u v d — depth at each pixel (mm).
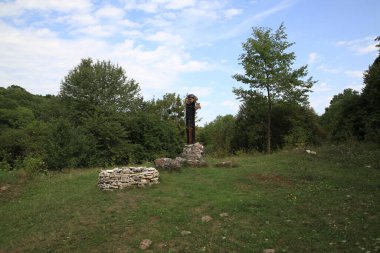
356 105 24641
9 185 17250
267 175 15625
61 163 24516
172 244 9547
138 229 10602
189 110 19859
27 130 37594
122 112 40094
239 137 32375
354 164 16922
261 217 10633
